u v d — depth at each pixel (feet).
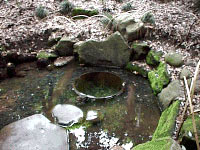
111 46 8.29
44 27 9.74
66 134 5.76
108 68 8.59
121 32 8.93
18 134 5.72
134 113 6.45
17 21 10.01
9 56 8.51
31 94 7.23
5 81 7.80
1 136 5.66
